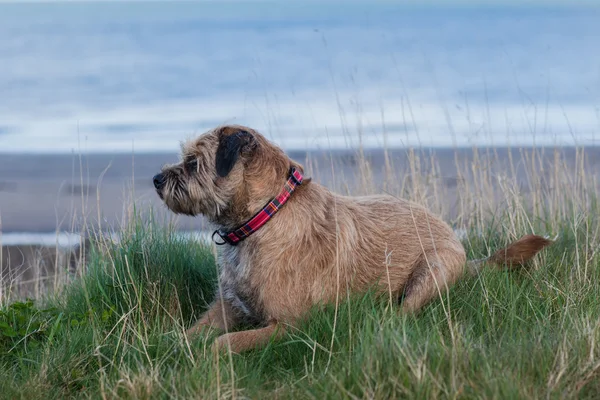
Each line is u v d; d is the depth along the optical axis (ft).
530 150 46.57
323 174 39.65
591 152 46.70
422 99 77.36
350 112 70.08
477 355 13.92
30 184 41.93
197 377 13.79
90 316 17.01
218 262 18.98
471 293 18.20
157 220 24.68
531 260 19.88
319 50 123.85
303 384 13.99
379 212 19.48
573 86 84.33
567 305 16.89
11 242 30.45
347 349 15.31
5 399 14.02
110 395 13.67
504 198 26.27
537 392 12.96
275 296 17.28
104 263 19.79
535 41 133.69
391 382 13.01
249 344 16.63
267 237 17.28
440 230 19.76
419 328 15.55
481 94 80.18
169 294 19.07
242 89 87.76
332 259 17.62
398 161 39.65
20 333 16.51
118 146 56.18
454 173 40.42
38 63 111.04
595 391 13.26
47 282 25.45
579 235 22.43
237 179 17.21
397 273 18.81
